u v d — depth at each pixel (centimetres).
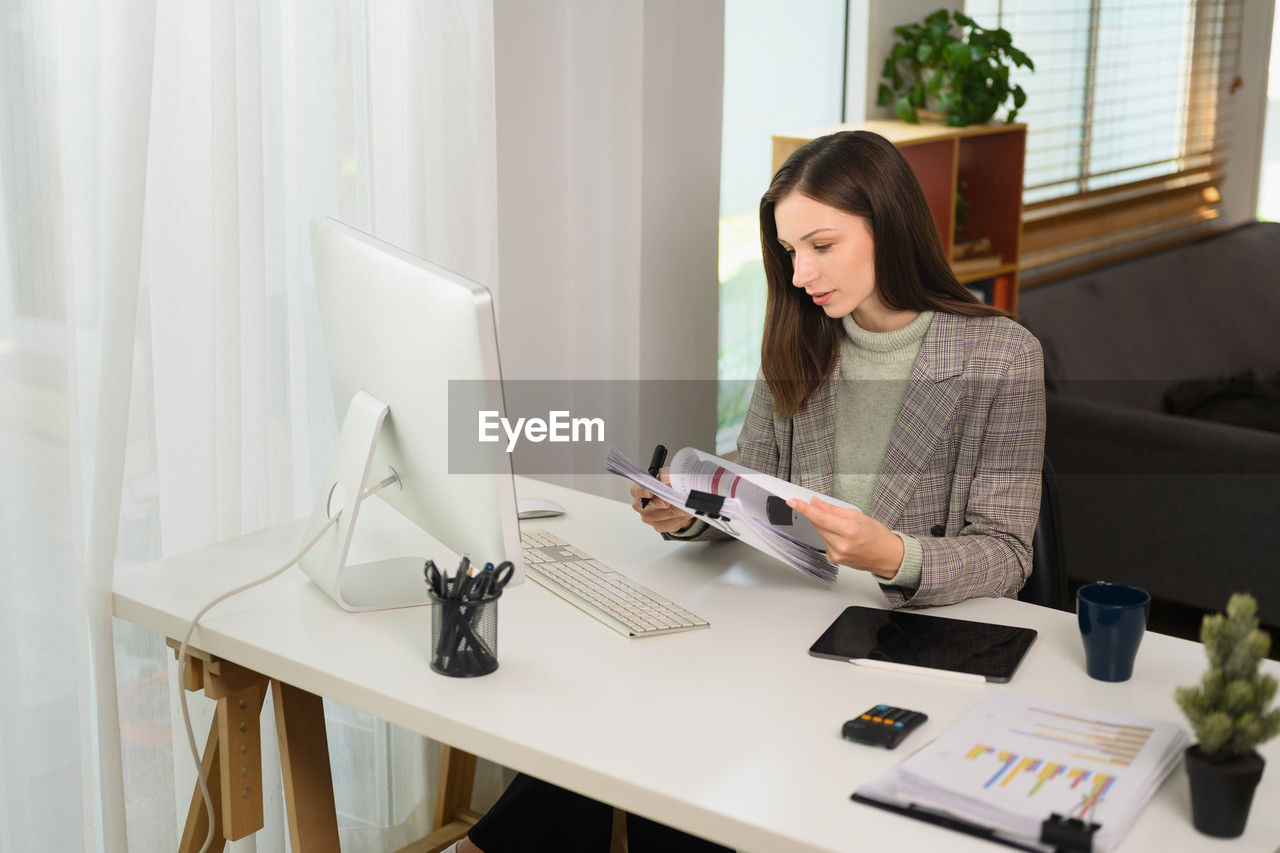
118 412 162
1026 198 434
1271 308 454
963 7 390
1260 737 100
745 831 105
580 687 131
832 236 166
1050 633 145
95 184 166
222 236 176
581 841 174
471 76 214
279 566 167
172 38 168
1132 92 466
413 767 216
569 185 268
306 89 193
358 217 201
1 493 157
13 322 155
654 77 259
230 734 155
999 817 101
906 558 149
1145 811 106
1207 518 302
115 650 178
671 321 280
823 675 134
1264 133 529
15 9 149
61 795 166
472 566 141
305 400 198
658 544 178
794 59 338
